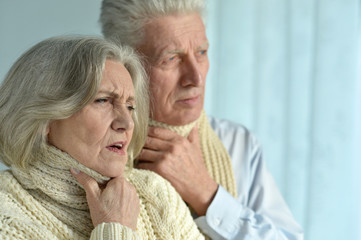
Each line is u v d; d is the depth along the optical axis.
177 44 1.68
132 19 1.71
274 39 2.87
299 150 2.82
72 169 1.36
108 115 1.35
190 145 1.78
